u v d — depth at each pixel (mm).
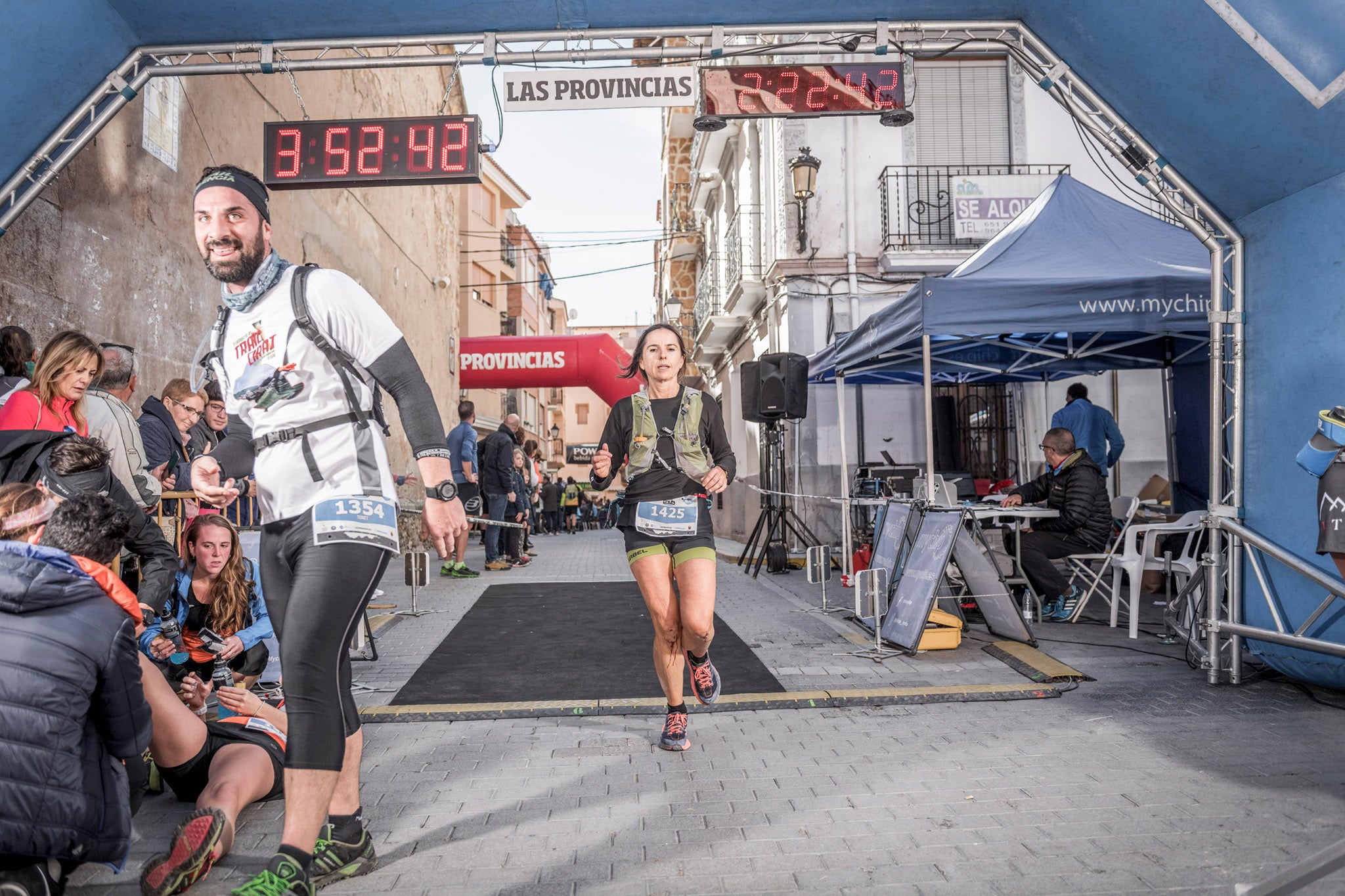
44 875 2330
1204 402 9328
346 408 2398
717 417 3922
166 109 7363
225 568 3977
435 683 5320
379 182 6340
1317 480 4586
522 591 9727
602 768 3725
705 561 3773
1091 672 5359
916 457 12844
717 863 2762
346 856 2668
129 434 4359
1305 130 4309
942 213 12820
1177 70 4551
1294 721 4227
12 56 4449
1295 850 2754
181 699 3375
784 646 6332
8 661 2248
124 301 6699
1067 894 2506
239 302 2402
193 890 2598
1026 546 7250
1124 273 6918
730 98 6066
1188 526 6332
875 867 2713
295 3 5016
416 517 14734
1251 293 5039
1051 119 13172
